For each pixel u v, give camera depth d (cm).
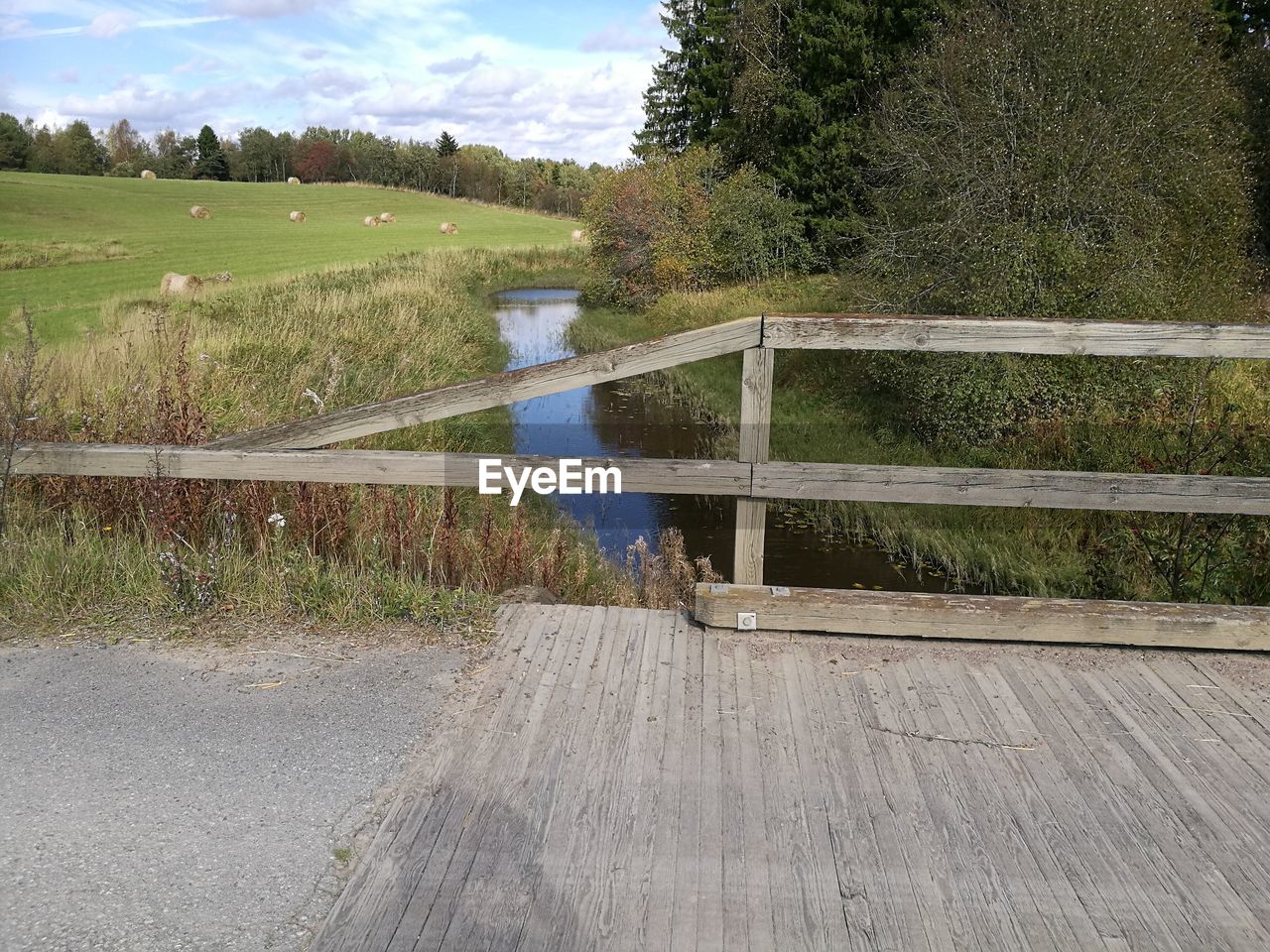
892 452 1120
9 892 213
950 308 1202
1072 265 1051
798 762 267
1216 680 315
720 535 946
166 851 228
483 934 201
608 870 222
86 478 479
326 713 294
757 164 2914
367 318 1655
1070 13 1171
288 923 204
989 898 214
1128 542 641
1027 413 1031
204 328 1348
